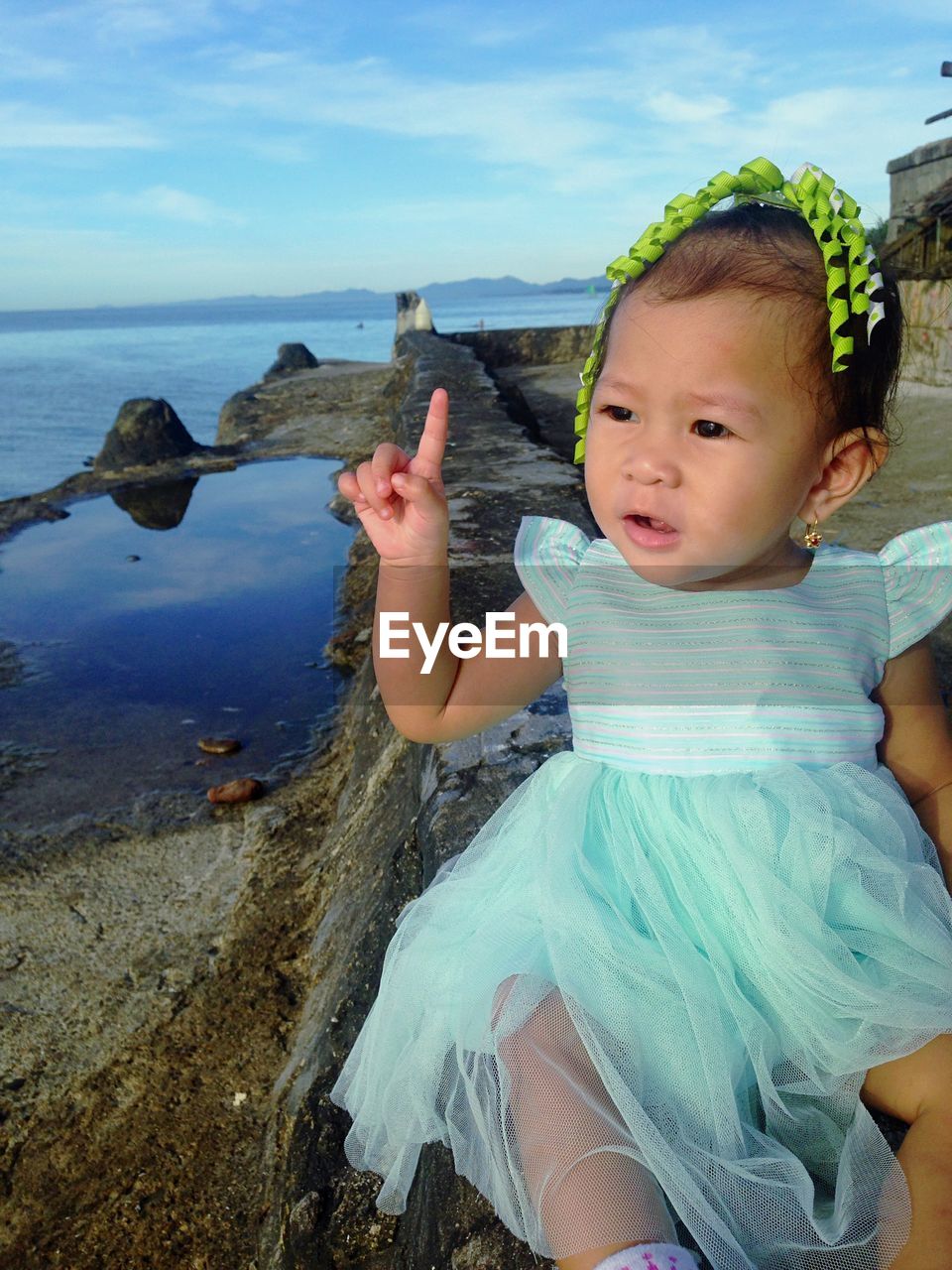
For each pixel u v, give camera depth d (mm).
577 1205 380
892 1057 412
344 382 5465
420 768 955
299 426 4652
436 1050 465
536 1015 429
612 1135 394
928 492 2225
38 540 3160
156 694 1980
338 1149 733
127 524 3307
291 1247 679
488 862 507
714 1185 399
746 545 460
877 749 534
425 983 480
